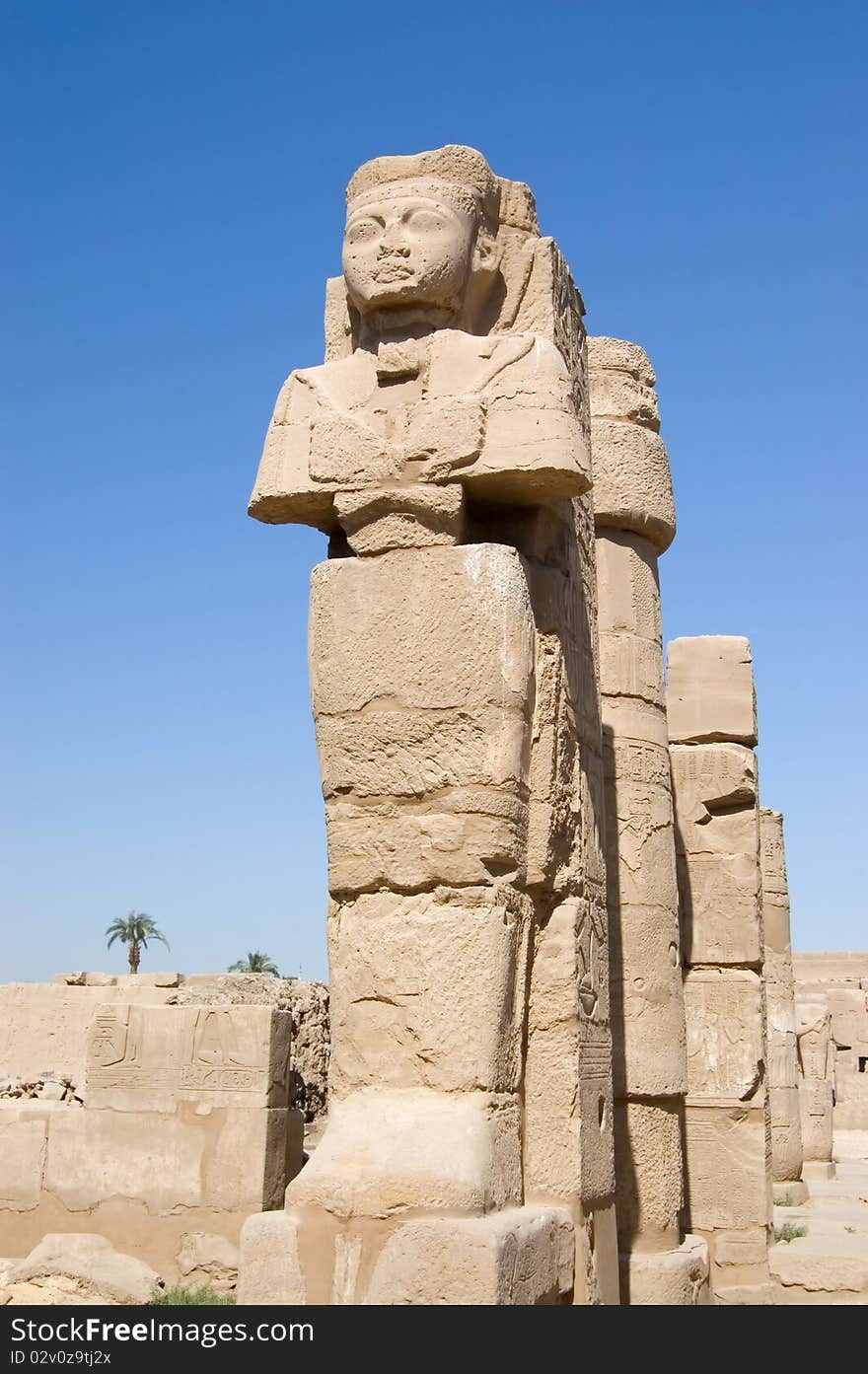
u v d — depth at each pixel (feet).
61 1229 26.91
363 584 15.80
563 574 17.35
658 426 25.90
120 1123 27.12
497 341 16.17
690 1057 26.63
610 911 22.77
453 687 15.25
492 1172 13.99
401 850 15.12
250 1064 26.91
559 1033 15.79
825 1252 25.11
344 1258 13.48
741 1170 25.76
